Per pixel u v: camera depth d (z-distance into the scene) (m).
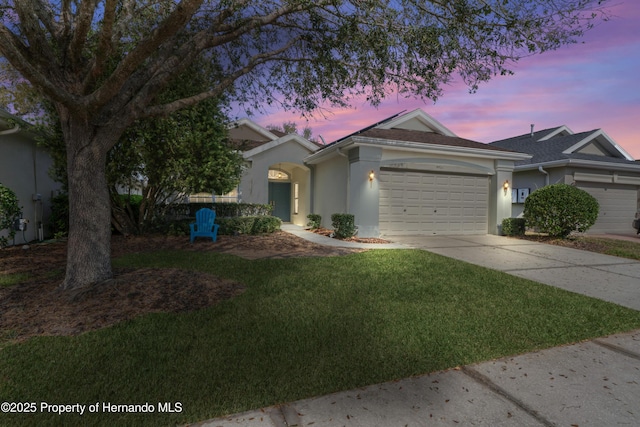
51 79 4.44
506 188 12.71
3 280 5.21
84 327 3.64
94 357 3.05
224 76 7.32
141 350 3.20
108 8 3.68
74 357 3.05
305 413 2.40
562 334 3.82
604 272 7.05
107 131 4.62
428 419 2.36
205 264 6.57
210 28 5.37
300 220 16.23
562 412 2.46
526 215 11.97
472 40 5.33
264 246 9.05
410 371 2.98
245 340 3.46
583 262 8.05
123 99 4.70
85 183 4.57
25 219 8.72
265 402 2.50
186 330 3.64
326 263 6.90
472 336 3.71
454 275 6.18
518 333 3.82
